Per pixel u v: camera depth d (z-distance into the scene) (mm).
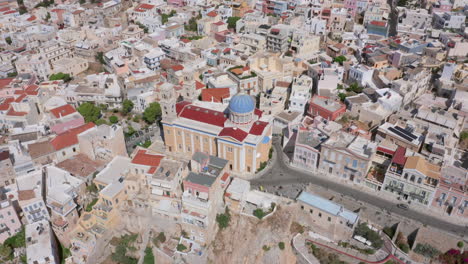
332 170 140375
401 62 196500
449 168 126688
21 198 122875
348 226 120812
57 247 128375
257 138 139750
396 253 117688
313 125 154625
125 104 188250
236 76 192375
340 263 119500
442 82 176125
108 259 126625
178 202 127188
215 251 124750
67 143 150500
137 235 128500
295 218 129500
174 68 198250
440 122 148500
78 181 136750
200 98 190250
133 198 132250
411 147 139125
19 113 173875
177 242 125750
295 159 148250
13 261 122438
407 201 128875
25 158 144625
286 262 124250
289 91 187875
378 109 160500
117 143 151625
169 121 150750
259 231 126188
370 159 130375
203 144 149625
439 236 115688
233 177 143750
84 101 194625
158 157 136000
